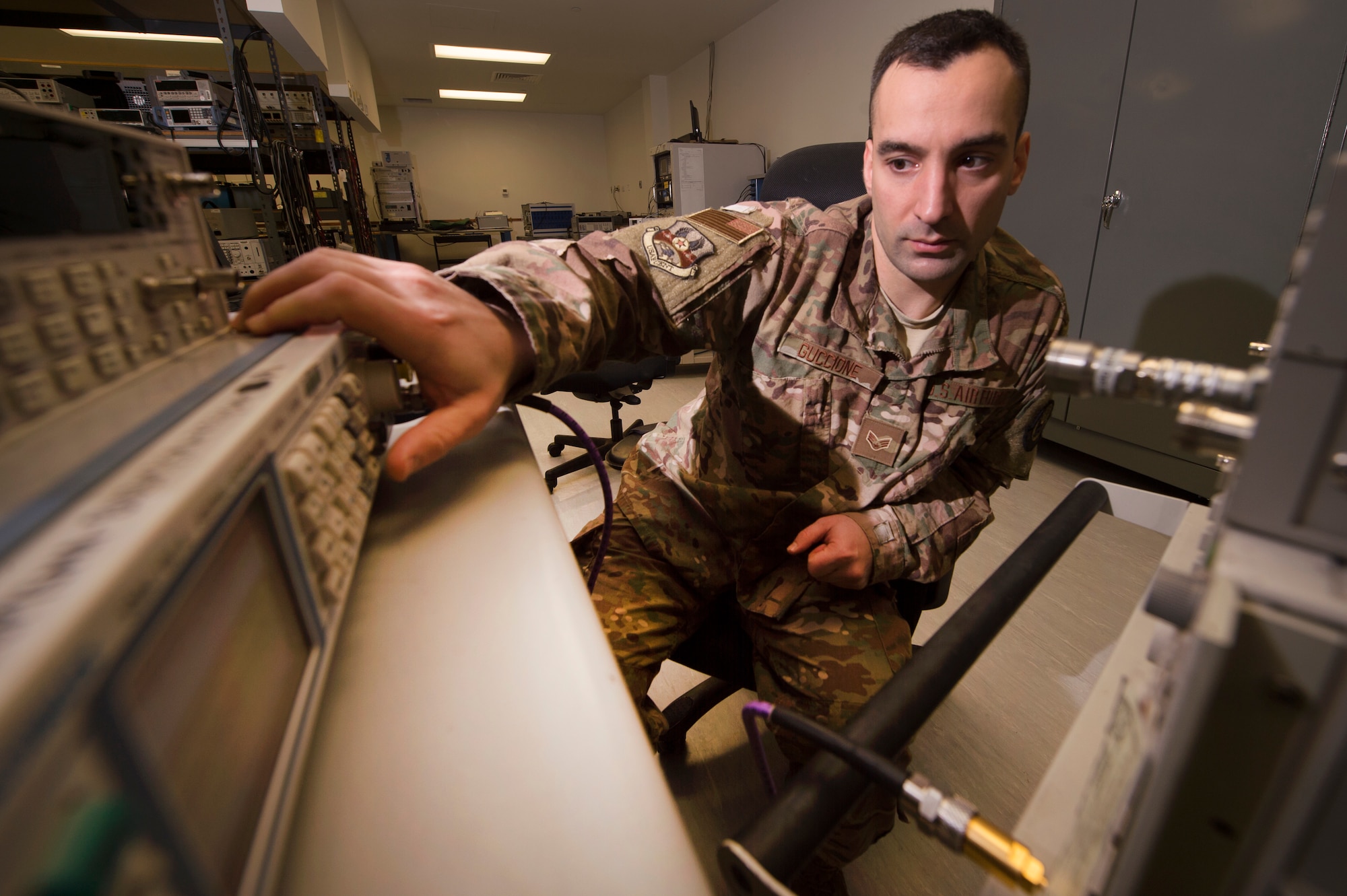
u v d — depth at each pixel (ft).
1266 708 0.51
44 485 0.59
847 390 2.47
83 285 0.88
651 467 2.98
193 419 0.77
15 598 0.42
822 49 11.91
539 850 0.73
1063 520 1.57
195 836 0.53
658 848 0.73
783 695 2.32
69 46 11.80
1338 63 4.48
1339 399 0.49
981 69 1.82
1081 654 3.90
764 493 2.60
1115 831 0.67
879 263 2.44
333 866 0.71
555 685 0.95
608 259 2.00
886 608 2.51
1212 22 5.13
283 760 0.75
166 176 1.13
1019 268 2.55
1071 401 6.84
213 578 0.67
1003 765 3.13
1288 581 0.49
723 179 13.32
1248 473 0.54
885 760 0.88
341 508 1.04
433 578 1.17
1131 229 5.99
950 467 2.77
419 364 1.33
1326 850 0.51
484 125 24.31
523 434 1.80
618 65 17.94
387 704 0.91
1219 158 5.25
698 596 2.70
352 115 13.04
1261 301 5.15
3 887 0.33
